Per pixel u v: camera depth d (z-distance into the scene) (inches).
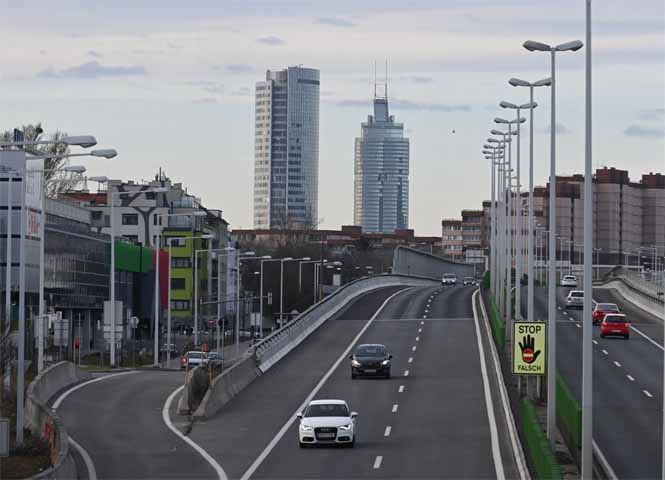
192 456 2979.8
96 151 3570.4
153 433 3398.1
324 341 6427.2
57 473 2412.6
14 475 2539.4
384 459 2906.0
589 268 2549.2
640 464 2783.0
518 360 3422.7
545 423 3319.4
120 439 3277.6
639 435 3277.6
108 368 5994.1
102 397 4192.9
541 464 2364.7
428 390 4365.2
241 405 4050.2
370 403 4042.8
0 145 3356.3
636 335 6835.6
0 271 7204.7
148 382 4744.1
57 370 4429.1
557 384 3385.8
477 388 4402.1
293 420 3673.7
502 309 7509.8
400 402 4050.2
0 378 3412.9
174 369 6141.7
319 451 3058.6
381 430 3440.0
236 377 4451.3
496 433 3331.7
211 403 3836.1
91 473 2711.6
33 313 7180.1
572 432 2847.0
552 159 3410.4
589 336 2485.2
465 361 5364.2
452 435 3307.1
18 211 7194.9
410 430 3422.7
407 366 5236.2
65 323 5403.5
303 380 4771.2
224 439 3287.4
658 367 5206.7
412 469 2741.1
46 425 3048.7
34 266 7495.1
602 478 2544.3
